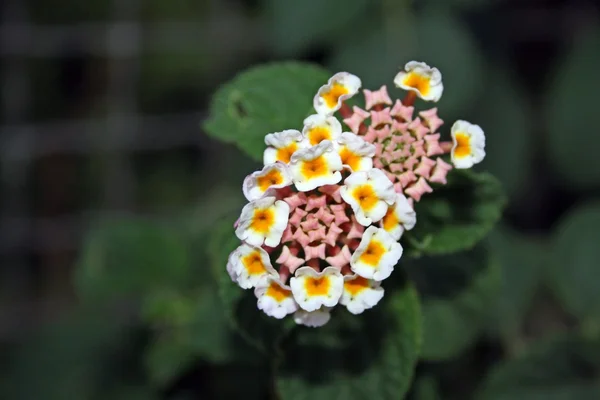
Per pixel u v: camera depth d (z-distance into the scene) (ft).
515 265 1.14
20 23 1.36
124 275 1.14
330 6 1.16
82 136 1.41
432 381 1.04
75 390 1.21
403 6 1.16
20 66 1.39
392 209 0.83
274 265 0.86
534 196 1.42
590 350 1.06
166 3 1.38
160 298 1.13
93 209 1.43
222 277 0.91
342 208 0.83
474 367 1.16
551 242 1.20
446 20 1.17
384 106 0.88
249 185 0.82
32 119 1.41
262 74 0.94
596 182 1.30
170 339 1.12
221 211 1.31
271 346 0.91
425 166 0.85
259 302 0.83
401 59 1.15
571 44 1.39
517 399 1.07
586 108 1.29
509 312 1.13
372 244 0.82
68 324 1.24
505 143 1.30
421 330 0.91
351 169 0.83
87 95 1.43
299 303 0.82
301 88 0.94
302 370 0.92
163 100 1.42
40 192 1.42
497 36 1.34
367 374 0.91
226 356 1.03
